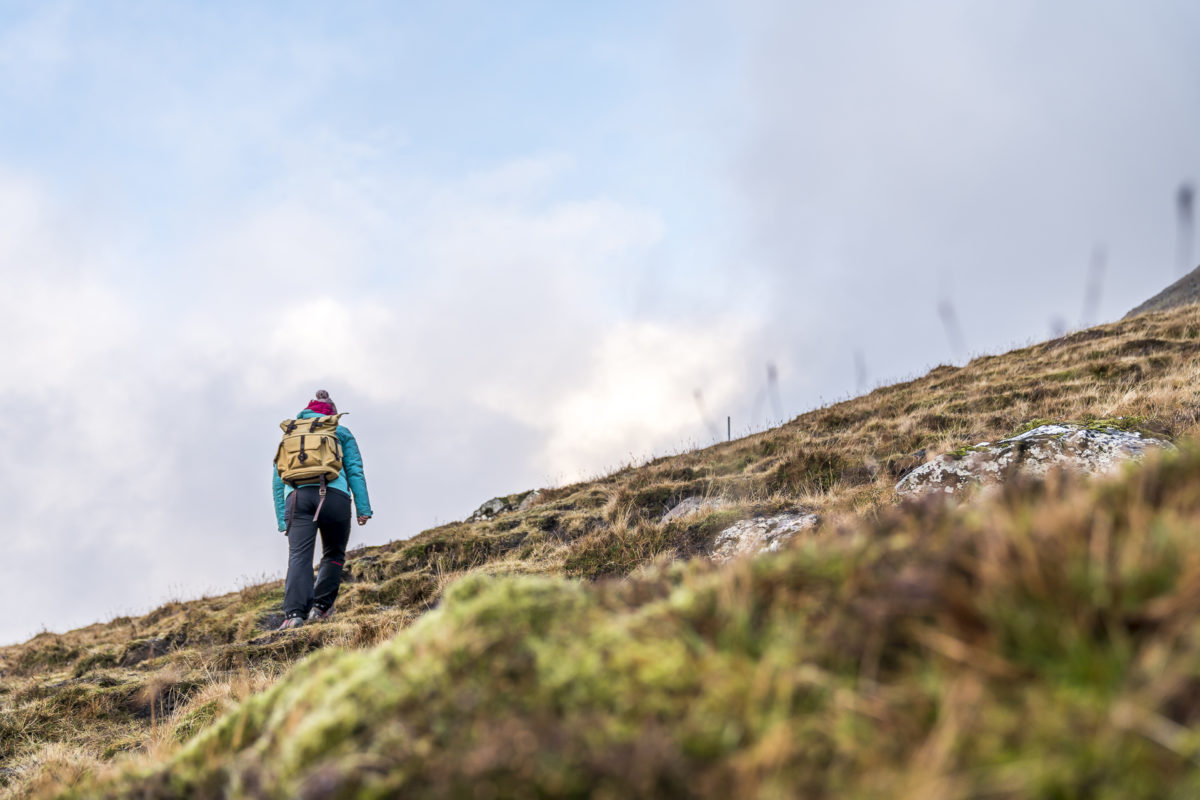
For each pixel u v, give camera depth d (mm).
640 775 1000
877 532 1600
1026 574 1131
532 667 1318
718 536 7871
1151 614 1019
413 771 1146
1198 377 10273
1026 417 10406
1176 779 839
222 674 5953
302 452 7199
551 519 11703
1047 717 924
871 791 917
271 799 1268
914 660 1138
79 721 5227
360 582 10727
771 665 1165
